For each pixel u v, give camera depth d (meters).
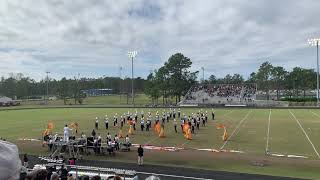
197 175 27.59
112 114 83.62
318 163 31.56
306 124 60.28
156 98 130.62
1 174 3.05
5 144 3.21
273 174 27.58
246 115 77.88
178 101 131.12
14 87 183.50
